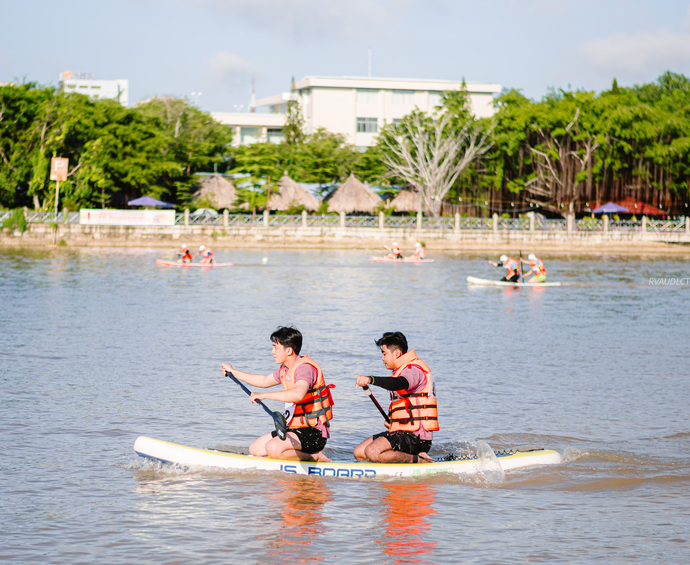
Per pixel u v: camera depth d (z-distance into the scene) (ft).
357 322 65.87
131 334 56.95
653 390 40.11
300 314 70.74
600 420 33.99
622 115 219.41
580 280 118.21
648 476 26.73
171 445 26.96
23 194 208.33
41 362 45.60
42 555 19.58
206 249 135.13
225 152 279.08
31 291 87.56
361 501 24.00
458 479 26.32
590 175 224.33
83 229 188.85
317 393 26.76
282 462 26.66
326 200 221.25
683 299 89.51
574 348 53.47
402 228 206.59
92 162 196.75
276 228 199.21
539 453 28.12
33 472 26.14
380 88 339.57
